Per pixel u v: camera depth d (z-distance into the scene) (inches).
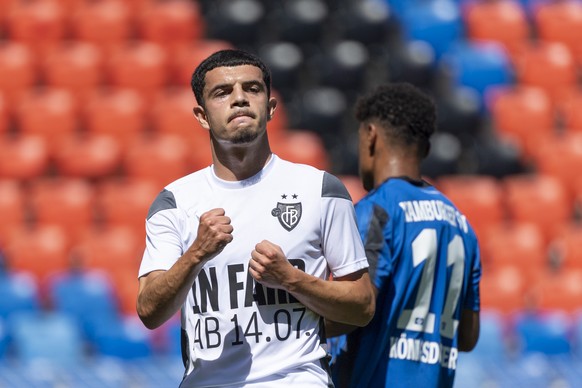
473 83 1843.0
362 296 470.0
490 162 1720.0
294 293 452.8
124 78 1776.6
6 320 1337.4
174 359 1280.8
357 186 1615.4
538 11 2011.6
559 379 1293.1
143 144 1669.5
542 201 1667.1
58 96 1723.7
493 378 1257.4
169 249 474.3
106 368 1219.9
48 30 1822.1
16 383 1176.8
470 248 588.1
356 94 1797.5
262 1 1909.4
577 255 1592.0
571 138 1804.9
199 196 478.6
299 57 1804.9
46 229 1528.1
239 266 466.3
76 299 1378.0
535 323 1400.1
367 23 1857.8
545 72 1893.5
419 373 557.0
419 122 582.2
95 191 1601.9
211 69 471.2
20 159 1606.8
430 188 582.9
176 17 1871.3
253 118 464.8
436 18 1898.4
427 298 561.3
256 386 461.1
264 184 475.8
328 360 479.2
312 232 472.7
